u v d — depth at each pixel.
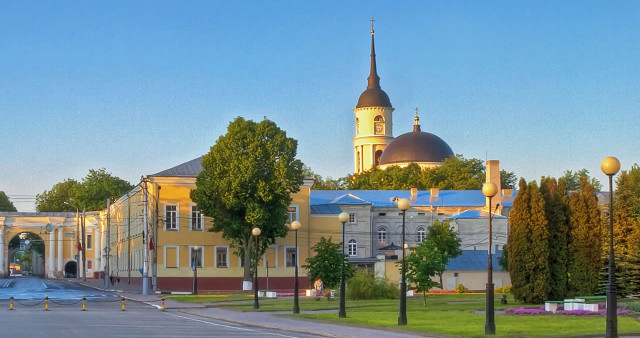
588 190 51.81
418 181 140.88
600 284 51.00
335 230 93.62
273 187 79.81
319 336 32.12
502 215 109.00
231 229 80.06
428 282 51.66
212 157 80.00
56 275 153.38
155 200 83.50
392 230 113.06
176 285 86.25
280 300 61.94
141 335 31.41
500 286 87.50
